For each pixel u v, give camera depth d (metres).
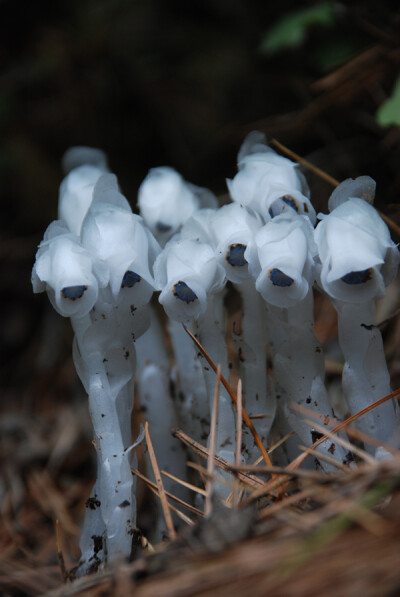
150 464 0.36
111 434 0.33
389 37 0.45
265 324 0.34
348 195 0.33
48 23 0.62
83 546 0.34
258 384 0.34
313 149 0.48
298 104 0.52
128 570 0.30
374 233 0.31
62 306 0.32
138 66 0.60
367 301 0.32
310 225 0.32
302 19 0.47
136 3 0.62
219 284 0.32
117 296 0.32
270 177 0.33
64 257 0.31
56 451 0.44
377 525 0.28
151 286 0.32
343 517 0.28
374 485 0.29
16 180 0.61
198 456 0.36
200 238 0.33
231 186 0.34
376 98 0.46
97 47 0.60
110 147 0.60
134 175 0.60
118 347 0.33
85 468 0.44
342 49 0.47
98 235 0.32
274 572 0.28
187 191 0.37
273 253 0.31
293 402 0.33
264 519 0.30
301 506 0.31
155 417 0.37
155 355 0.37
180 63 0.60
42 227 0.61
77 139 0.61
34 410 0.50
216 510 0.31
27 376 0.55
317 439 0.33
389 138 0.45
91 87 0.60
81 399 0.49
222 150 0.56
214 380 0.34
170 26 0.61
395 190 0.44
